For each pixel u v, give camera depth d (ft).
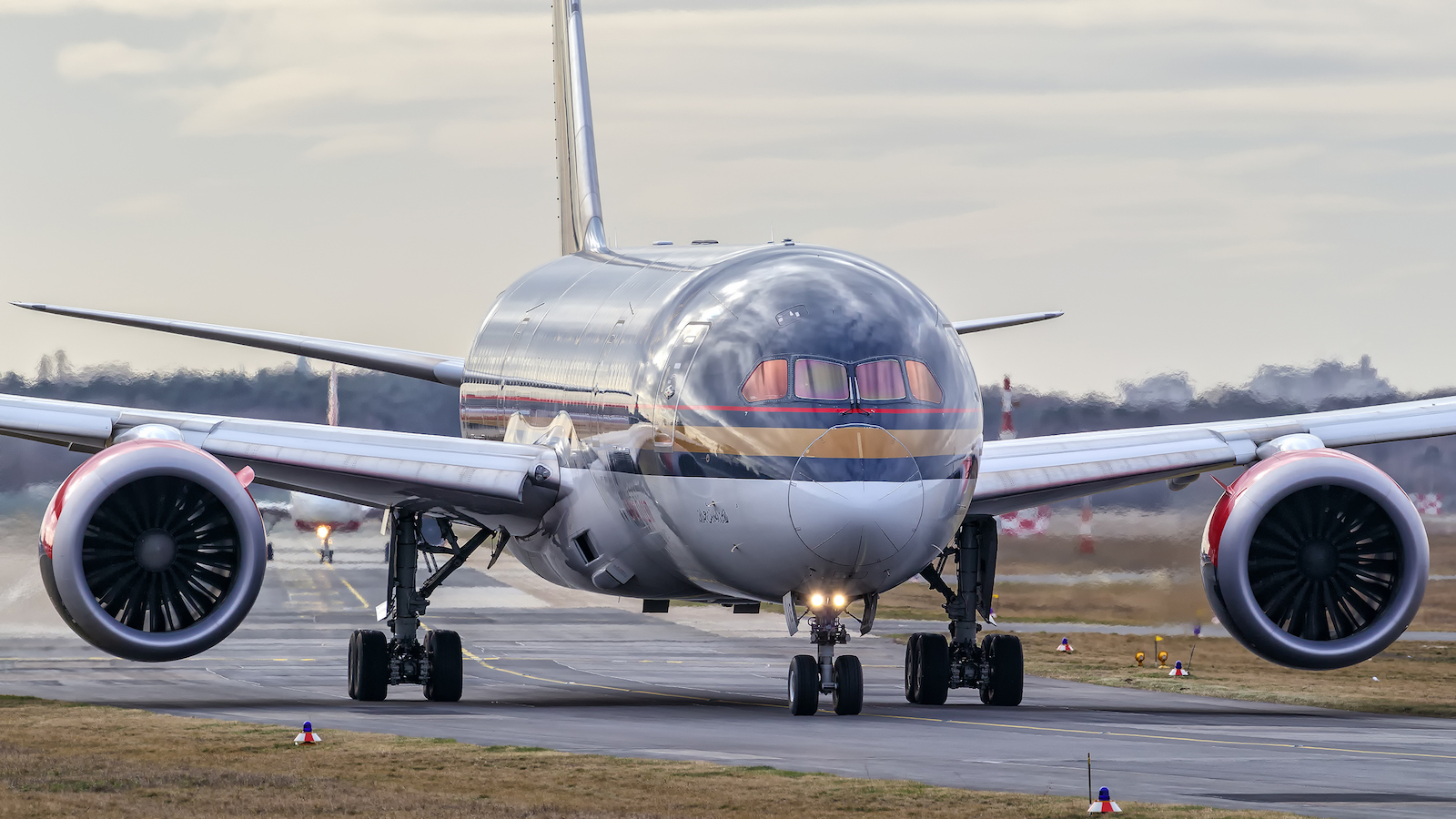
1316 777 211.00
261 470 301.22
